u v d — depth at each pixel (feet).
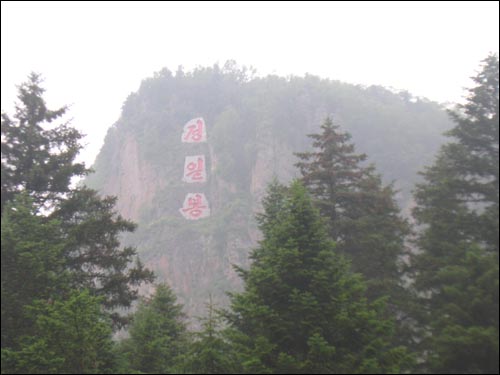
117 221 62.75
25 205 52.16
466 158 54.49
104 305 60.95
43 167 60.23
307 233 45.19
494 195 52.19
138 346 51.88
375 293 54.19
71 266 59.62
